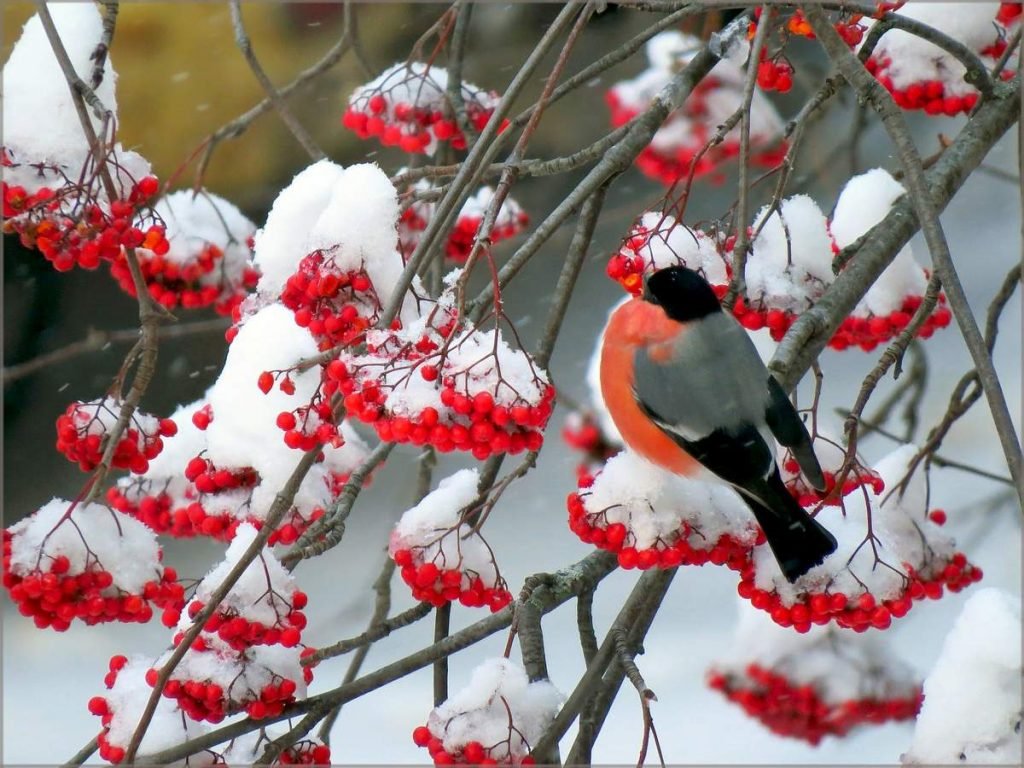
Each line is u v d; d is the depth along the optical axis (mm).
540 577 7422
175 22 19188
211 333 21609
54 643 18047
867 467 7551
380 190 6816
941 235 6457
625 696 16016
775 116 12375
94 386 21219
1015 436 5859
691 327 6922
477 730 6602
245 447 7223
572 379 21000
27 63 7523
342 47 10398
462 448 6062
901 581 6801
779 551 6426
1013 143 22734
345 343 6301
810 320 7227
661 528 6645
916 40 9203
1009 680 6961
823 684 10133
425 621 18406
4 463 20641
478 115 10148
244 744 7770
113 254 7172
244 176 19922
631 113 12281
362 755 14844
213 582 6797
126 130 19391
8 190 7098
